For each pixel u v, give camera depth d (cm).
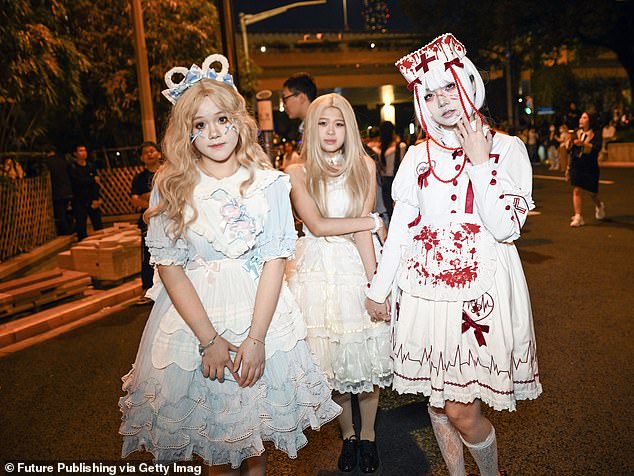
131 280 934
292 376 272
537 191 1797
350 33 5691
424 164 298
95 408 459
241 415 262
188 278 269
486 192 272
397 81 5422
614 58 5672
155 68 2034
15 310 747
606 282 712
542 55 3309
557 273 775
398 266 310
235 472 286
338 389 351
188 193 263
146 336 278
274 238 271
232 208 267
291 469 360
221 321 266
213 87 266
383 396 460
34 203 1295
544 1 2855
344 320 349
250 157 277
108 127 2147
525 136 3109
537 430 376
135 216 1869
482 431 297
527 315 291
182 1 2098
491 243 287
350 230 352
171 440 261
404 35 5572
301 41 5047
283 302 281
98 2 1977
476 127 282
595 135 1114
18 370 567
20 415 456
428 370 294
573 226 1127
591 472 326
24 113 1421
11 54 1066
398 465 357
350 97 5681
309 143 353
